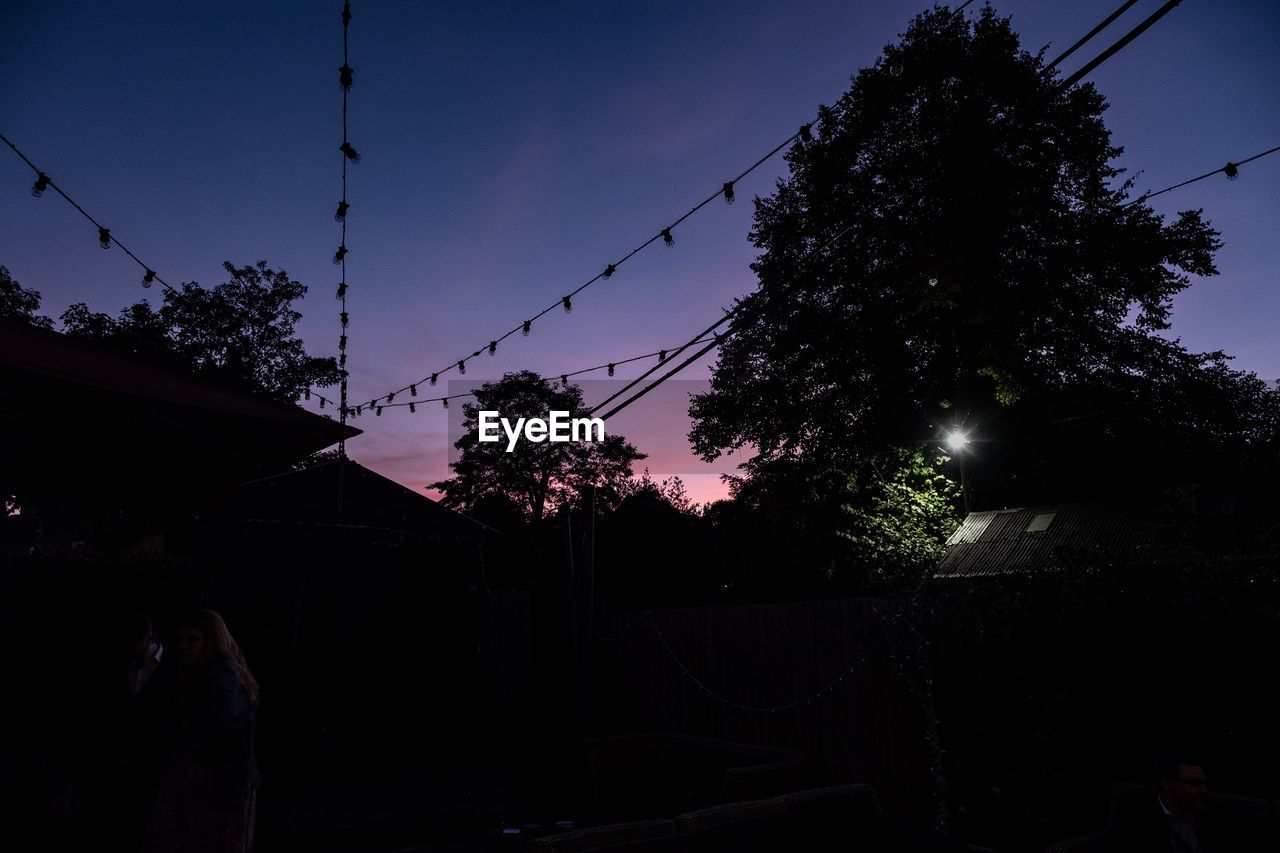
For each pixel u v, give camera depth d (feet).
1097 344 85.87
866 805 14.97
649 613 31.19
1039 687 17.57
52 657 21.77
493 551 105.50
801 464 92.12
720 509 123.24
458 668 46.37
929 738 19.03
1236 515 57.06
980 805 18.15
